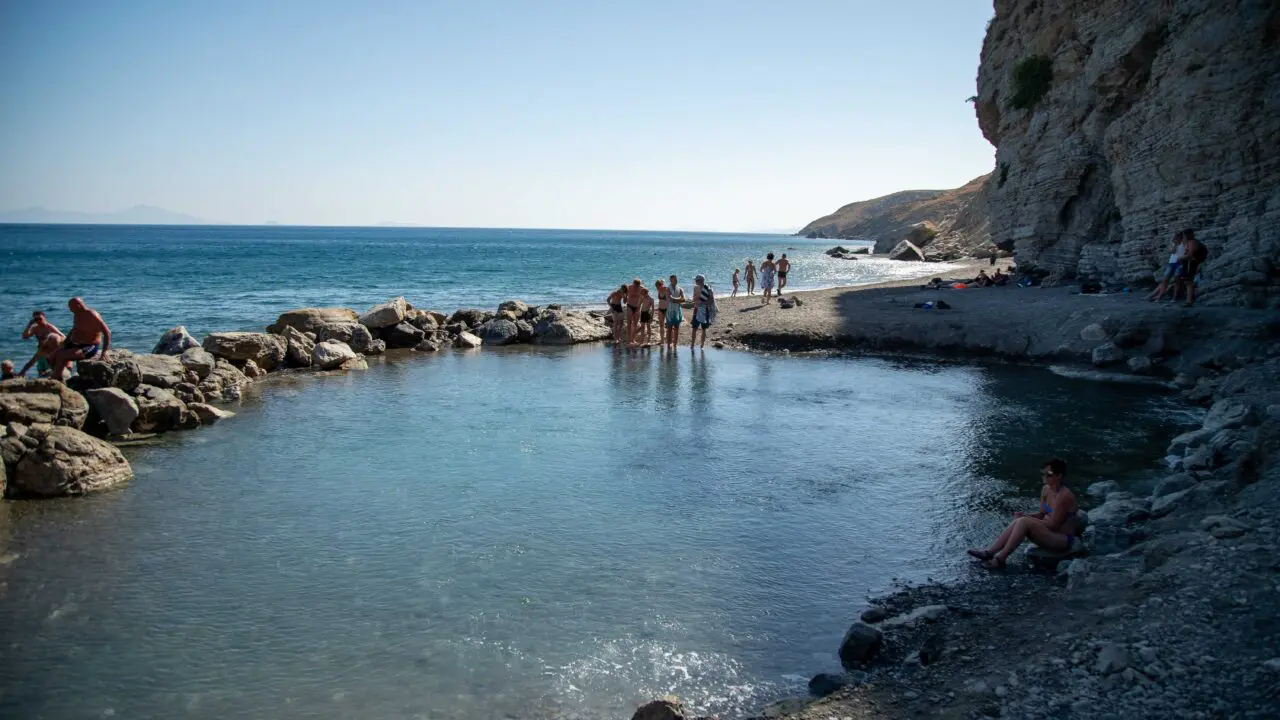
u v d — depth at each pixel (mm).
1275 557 7242
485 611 7734
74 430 11672
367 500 10875
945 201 168125
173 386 16141
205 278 57562
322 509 10523
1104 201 31922
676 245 191875
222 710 6121
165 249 115562
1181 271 22359
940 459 13008
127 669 6684
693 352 24922
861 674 6562
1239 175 23031
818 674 6586
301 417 15773
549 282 57812
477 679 6570
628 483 11680
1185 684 5402
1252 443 10914
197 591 8133
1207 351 19281
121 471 11656
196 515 10297
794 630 7434
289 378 20188
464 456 13023
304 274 63312
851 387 19156
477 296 45875
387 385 19297
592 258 104812
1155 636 6121
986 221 88375
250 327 30125
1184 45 24906
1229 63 23328
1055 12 34625
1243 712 4996
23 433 11336
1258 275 20562
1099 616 6770
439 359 23656
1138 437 14273
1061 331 22594
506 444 13773
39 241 146250
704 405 17062
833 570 8766
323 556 9016
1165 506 9641
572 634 7312
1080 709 5293
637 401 17453
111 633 7277
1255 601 6430
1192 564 7418
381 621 7520
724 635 7328
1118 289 28047
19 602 7867
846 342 25156
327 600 7938
